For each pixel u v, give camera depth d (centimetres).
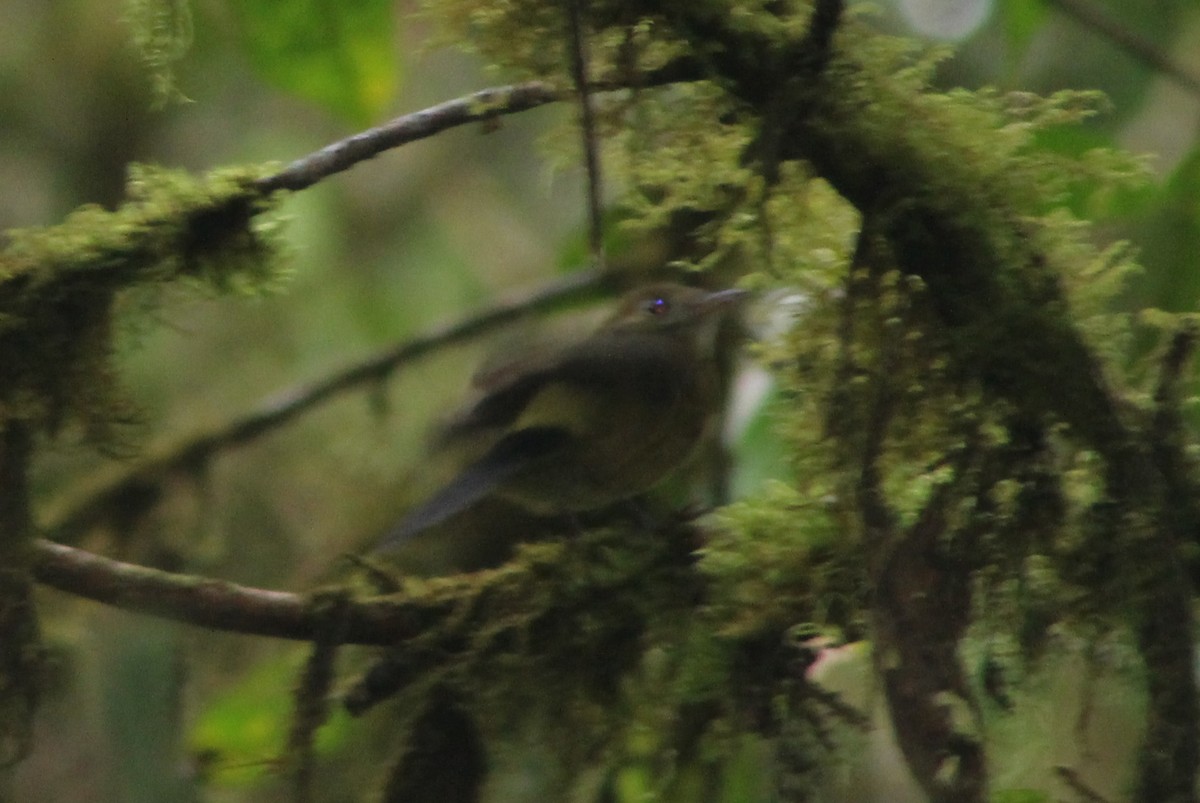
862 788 707
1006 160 514
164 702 761
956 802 488
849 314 539
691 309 824
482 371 805
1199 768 485
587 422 754
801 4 525
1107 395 510
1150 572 494
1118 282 521
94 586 583
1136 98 898
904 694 503
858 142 512
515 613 599
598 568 600
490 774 626
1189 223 719
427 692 621
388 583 615
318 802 746
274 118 1287
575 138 575
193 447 929
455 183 1326
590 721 607
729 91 524
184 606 588
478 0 531
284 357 1199
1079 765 577
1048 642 538
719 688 586
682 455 809
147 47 578
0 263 543
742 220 559
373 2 745
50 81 1238
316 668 597
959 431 528
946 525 526
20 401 551
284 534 968
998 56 1001
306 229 1214
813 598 565
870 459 523
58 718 809
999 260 511
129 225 545
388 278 1270
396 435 1001
